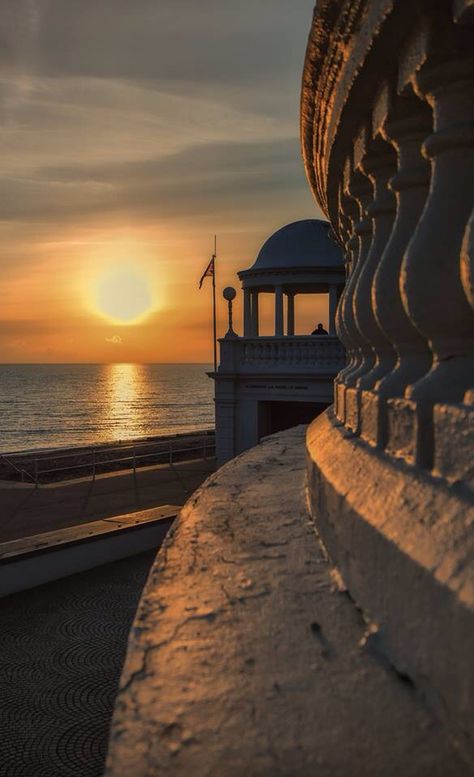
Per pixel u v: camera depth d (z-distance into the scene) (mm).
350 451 2977
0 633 10172
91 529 13680
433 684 1658
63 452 31078
